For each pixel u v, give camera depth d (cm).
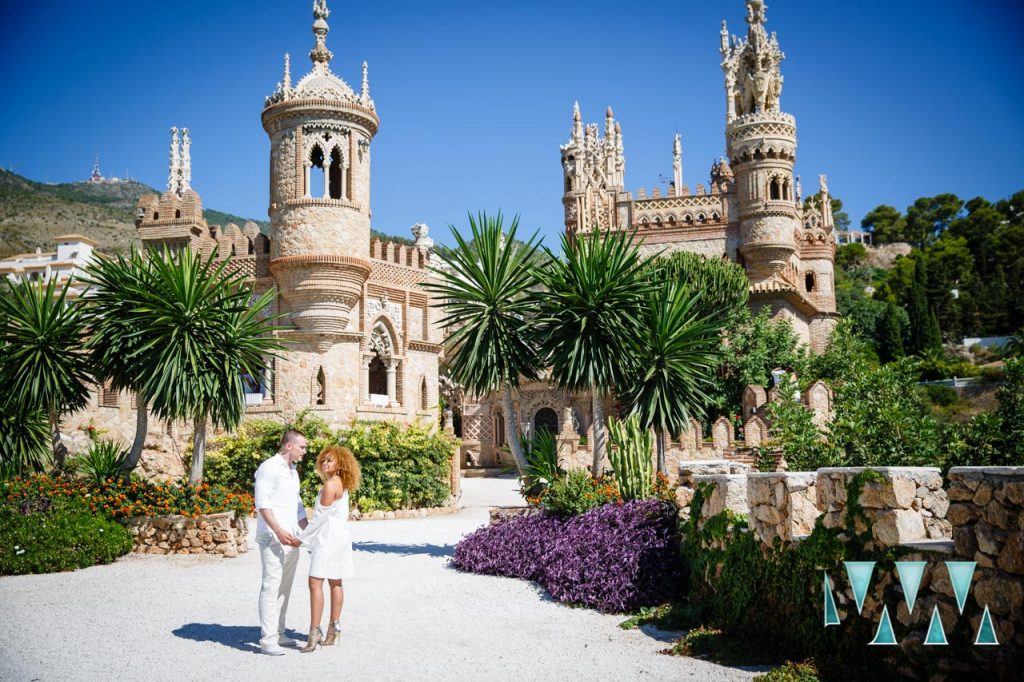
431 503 3130
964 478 722
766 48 5138
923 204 15112
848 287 9481
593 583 1336
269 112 3481
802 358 4256
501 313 2061
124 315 2119
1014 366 1670
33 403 2097
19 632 1170
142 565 1842
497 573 1673
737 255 5250
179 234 3778
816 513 967
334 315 3416
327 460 1114
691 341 2009
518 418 5809
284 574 1092
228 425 2209
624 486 1738
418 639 1115
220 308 2159
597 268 1947
